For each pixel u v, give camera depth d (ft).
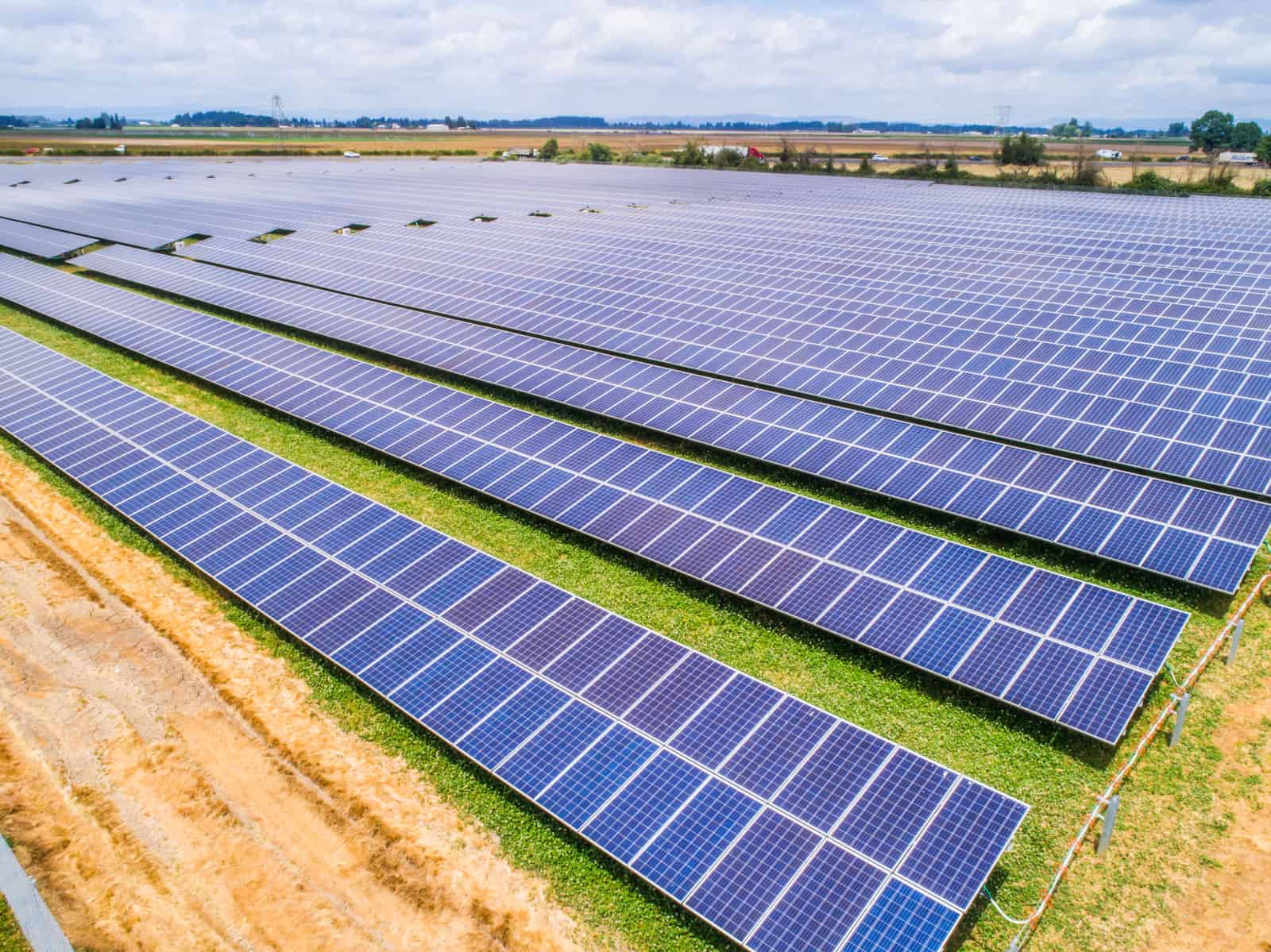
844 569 71.67
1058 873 47.93
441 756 58.34
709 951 45.70
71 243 216.54
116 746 60.23
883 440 93.30
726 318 136.87
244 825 53.98
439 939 47.06
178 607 74.59
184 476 90.38
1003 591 67.31
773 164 411.34
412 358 127.03
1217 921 46.50
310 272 181.27
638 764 53.06
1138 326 123.54
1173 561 71.82
